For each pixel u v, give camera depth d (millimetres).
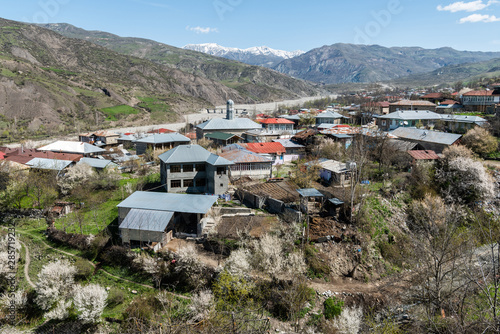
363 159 54031
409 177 54094
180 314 30391
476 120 75938
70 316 31875
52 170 60094
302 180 51781
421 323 22641
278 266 33875
